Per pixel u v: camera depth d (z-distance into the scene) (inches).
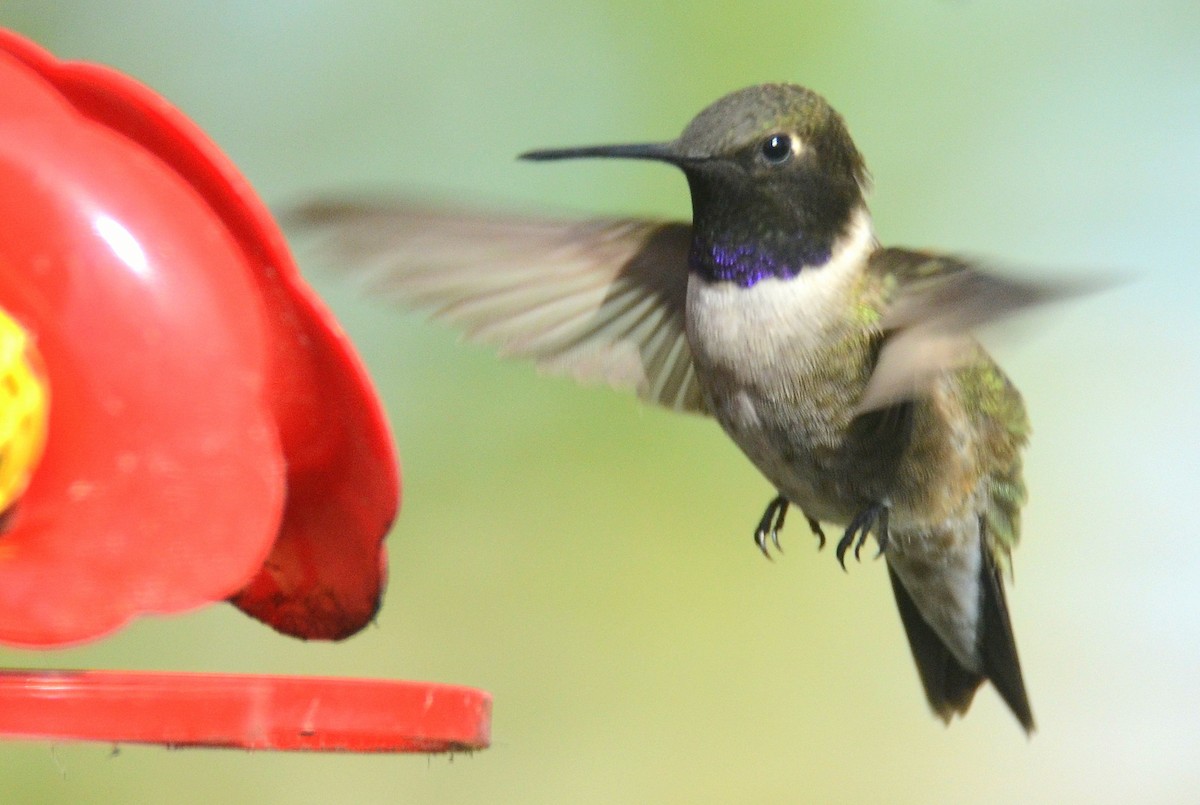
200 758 453.4
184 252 232.5
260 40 495.8
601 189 496.1
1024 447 358.3
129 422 226.1
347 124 494.9
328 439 246.5
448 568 474.9
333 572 256.2
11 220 231.0
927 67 509.7
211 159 232.4
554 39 503.2
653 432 484.4
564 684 478.6
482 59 501.4
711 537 488.4
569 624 478.6
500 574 478.6
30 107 234.5
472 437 479.8
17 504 225.6
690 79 498.0
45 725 188.9
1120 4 520.4
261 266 236.8
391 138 498.3
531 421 482.0
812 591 494.9
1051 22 517.7
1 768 433.4
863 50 504.7
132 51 484.1
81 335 228.4
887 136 506.3
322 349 239.3
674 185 491.8
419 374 478.6
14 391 224.8
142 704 192.9
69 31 478.9
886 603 503.2
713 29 499.5
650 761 480.4
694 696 485.4
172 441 224.8
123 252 229.6
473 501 478.0
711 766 478.0
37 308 229.3
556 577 481.1
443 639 471.2
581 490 482.9
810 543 494.9
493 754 475.2
